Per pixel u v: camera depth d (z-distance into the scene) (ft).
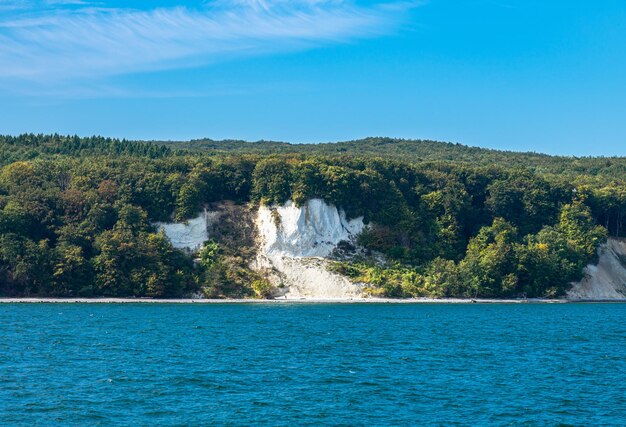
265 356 260.21
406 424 176.45
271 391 205.77
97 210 500.33
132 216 507.71
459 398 201.36
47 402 189.57
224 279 499.51
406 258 541.34
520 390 212.23
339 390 208.03
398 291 509.76
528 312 441.27
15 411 181.06
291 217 534.78
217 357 256.73
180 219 525.34
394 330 338.13
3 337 291.58
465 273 525.34
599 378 231.50
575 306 495.41
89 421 174.60
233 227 539.29
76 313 389.39
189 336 306.35
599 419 183.62
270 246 528.22
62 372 225.76
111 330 320.50
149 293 478.18
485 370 241.35
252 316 390.42
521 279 538.06
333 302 490.49
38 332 309.01
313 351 272.72
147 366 237.66
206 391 204.44
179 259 505.66
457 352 276.41
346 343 293.84
